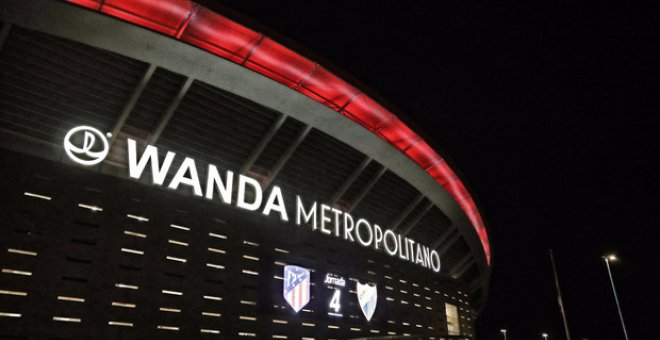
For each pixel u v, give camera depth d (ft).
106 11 75.46
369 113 111.75
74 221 77.36
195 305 86.17
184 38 83.76
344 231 118.52
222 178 102.63
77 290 74.13
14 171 74.69
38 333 69.10
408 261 138.62
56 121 82.79
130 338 76.95
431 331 139.03
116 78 83.20
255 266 97.86
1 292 68.08
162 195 88.94
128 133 90.22
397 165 119.34
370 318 117.70
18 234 71.82
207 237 92.48
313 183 116.67
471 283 204.13
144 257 82.69
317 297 107.14
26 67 76.84
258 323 93.91
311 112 98.48
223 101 93.61
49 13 69.31
